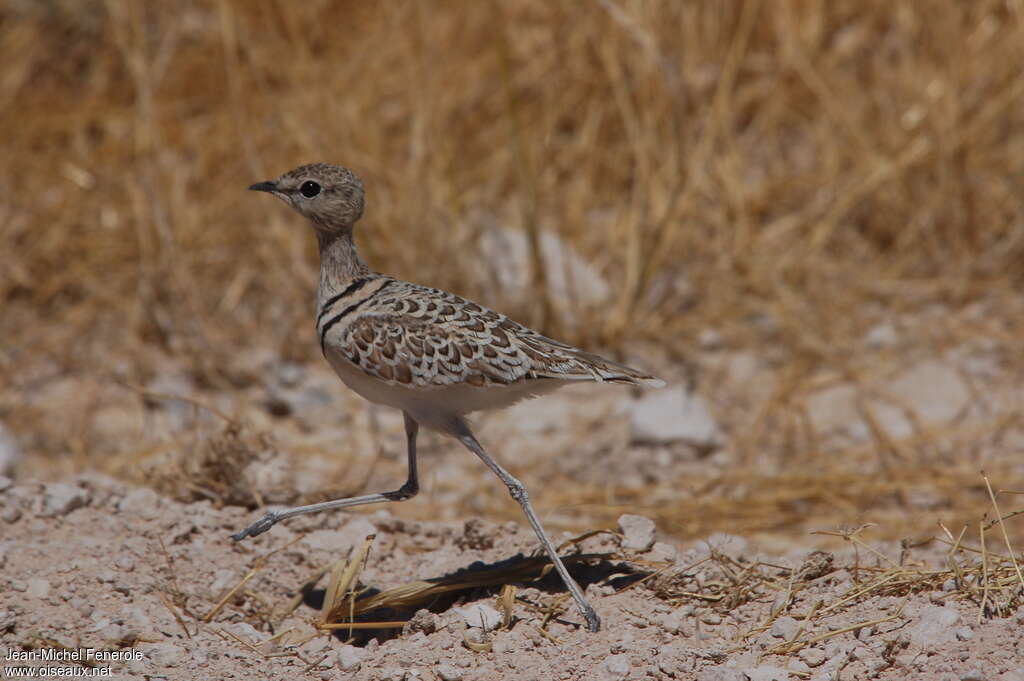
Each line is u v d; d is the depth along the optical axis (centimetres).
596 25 1581
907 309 1402
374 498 805
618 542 852
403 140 1556
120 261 1497
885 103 1556
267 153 1543
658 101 1523
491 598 795
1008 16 1616
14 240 1505
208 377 1345
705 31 1625
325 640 764
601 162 1574
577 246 1482
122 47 1566
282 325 1424
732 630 745
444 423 766
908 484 1093
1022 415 1202
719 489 1118
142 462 1162
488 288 1388
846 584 783
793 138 1653
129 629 748
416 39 1644
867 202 1522
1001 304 1393
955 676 649
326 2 1723
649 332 1386
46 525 874
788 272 1441
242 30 1597
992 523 768
